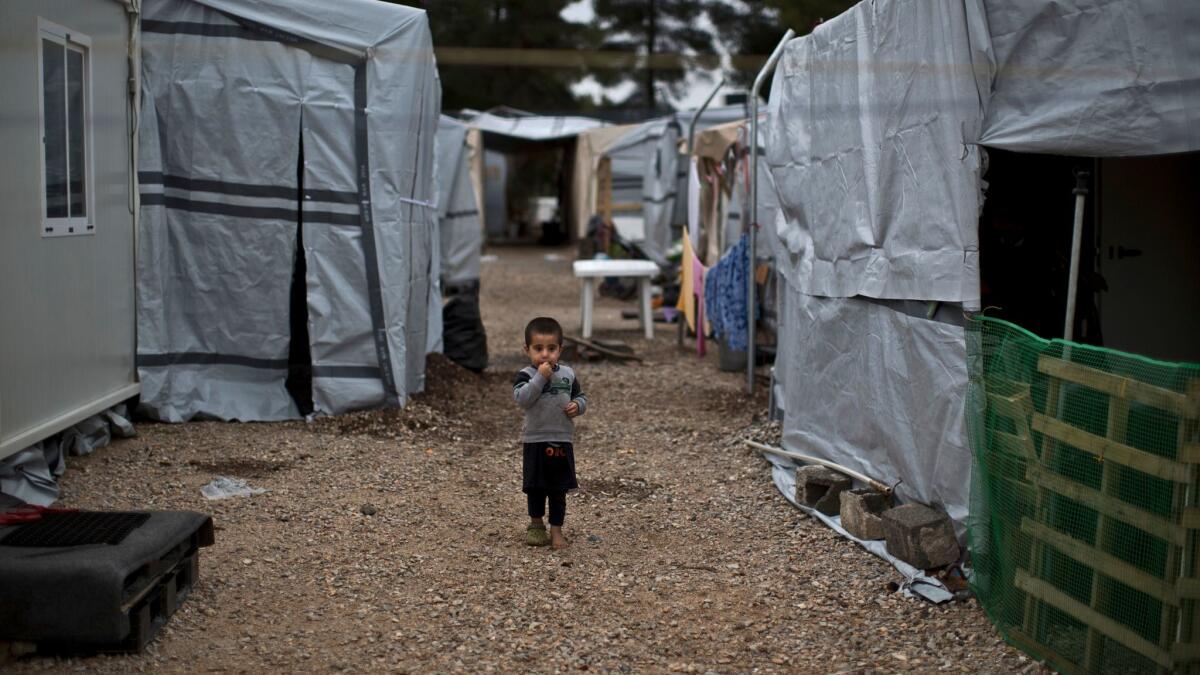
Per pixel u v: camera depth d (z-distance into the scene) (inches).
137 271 302.5
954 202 193.6
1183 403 129.0
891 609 183.5
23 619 151.5
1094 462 146.3
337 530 220.5
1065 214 258.8
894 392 222.1
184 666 156.8
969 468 193.6
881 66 221.8
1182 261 265.9
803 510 240.7
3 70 218.5
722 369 434.3
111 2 280.8
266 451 280.8
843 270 247.6
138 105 298.4
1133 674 140.6
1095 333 255.1
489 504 244.1
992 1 184.7
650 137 809.5
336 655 162.1
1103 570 144.1
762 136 399.9
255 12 305.7
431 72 345.4
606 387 399.5
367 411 319.0
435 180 401.7
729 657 164.4
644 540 221.5
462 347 418.0
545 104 1000.9
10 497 208.4
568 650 165.5
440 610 180.7
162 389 306.2
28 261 231.6
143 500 234.1
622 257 843.4
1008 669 158.4
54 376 247.1
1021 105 183.8
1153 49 163.5
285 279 315.6
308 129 309.4
